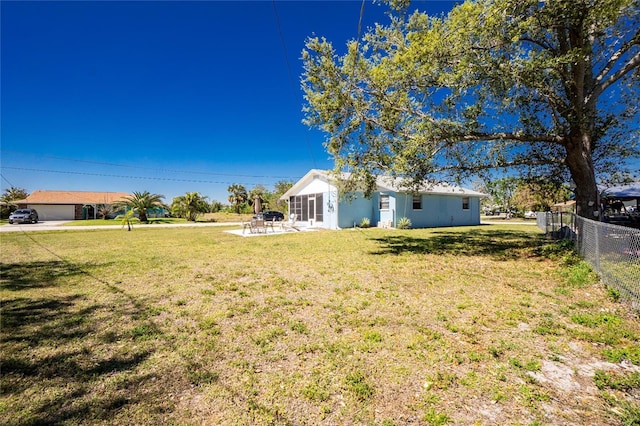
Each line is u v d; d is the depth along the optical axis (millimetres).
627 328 3354
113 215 39094
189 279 5918
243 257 8453
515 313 3881
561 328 3408
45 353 2936
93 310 4164
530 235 13648
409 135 8383
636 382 2352
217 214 41094
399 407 2123
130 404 2172
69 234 16609
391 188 18281
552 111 7957
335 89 8219
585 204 7703
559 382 2400
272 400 2217
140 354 2920
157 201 30984
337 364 2703
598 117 8102
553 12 5934
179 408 2133
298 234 15180
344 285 5383
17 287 5367
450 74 6953
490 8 6027
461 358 2783
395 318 3785
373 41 8320
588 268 5746
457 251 9109
